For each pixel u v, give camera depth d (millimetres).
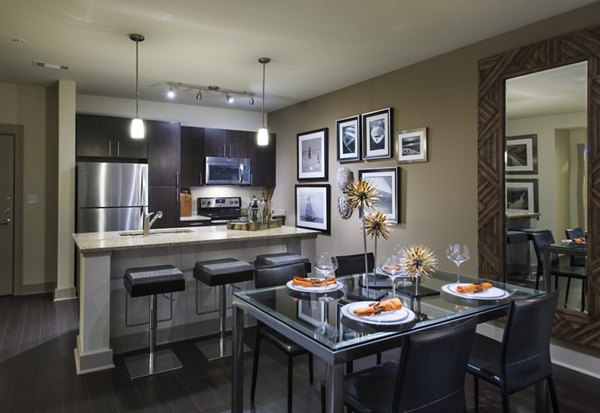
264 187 6441
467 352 1518
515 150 3119
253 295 2129
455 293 2105
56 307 4324
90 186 4641
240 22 2975
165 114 5684
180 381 2729
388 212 4203
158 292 2775
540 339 1887
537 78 2982
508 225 3176
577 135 2775
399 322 1647
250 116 6332
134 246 2959
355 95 4660
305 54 3658
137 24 3004
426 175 3842
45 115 4898
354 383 1752
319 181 5258
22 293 4855
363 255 2939
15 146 4789
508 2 2668
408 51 3596
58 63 3943
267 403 2447
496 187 3223
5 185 4781
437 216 3740
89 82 4625
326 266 2125
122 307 3211
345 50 3564
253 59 3797
